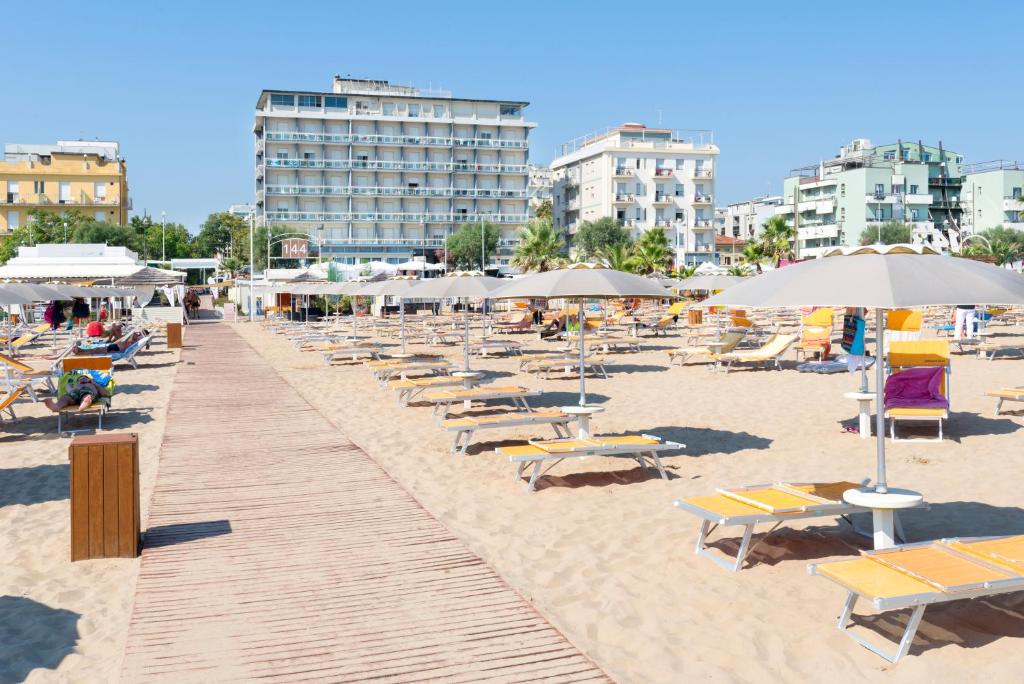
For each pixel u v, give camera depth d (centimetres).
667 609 502
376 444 1018
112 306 3897
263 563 593
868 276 459
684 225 8794
